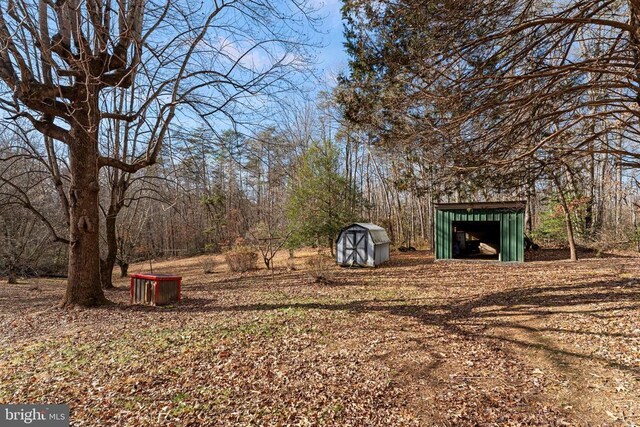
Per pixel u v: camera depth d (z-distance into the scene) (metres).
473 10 5.25
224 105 8.35
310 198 18.95
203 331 6.36
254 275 16.02
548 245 19.42
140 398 3.91
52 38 7.46
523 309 7.28
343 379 4.36
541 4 5.96
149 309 8.45
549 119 5.82
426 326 6.59
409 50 5.70
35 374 4.61
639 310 6.17
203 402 3.81
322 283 12.09
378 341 5.78
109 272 13.45
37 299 10.70
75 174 8.45
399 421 3.42
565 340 5.38
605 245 16.39
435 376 4.43
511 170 6.83
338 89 7.07
